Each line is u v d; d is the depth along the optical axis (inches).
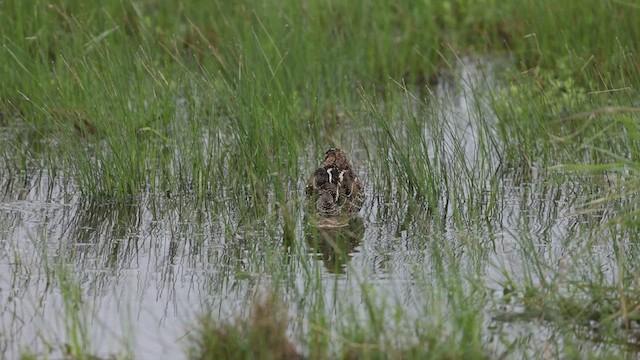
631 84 771.4
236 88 775.1
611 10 912.3
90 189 689.0
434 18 987.9
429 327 449.7
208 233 623.5
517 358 447.2
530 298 498.6
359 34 944.3
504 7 970.7
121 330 481.4
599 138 709.3
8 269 557.9
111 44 895.7
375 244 601.6
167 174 708.7
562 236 605.3
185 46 941.2
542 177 719.1
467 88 879.7
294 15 956.6
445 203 675.4
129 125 719.1
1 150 758.5
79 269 561.6
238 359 442.3
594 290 493.0
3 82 841.5
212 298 518.6
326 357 434.3
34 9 908.6
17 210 662.5
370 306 458.9
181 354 456.1
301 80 876.6
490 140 770.2
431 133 739.4
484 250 583.5
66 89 804.6
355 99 866.8
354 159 759.7
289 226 611.2
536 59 909.8
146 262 574.6
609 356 440.5
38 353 451.2
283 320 453.7
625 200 644.7
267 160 704.4
